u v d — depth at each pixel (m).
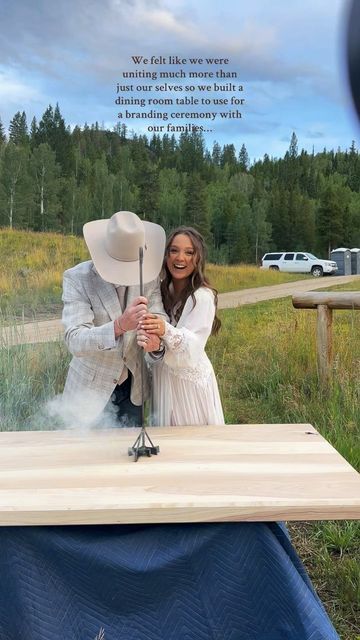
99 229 2.53
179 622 1.70
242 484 1.73
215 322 2.57
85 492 1.68
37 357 4.78
